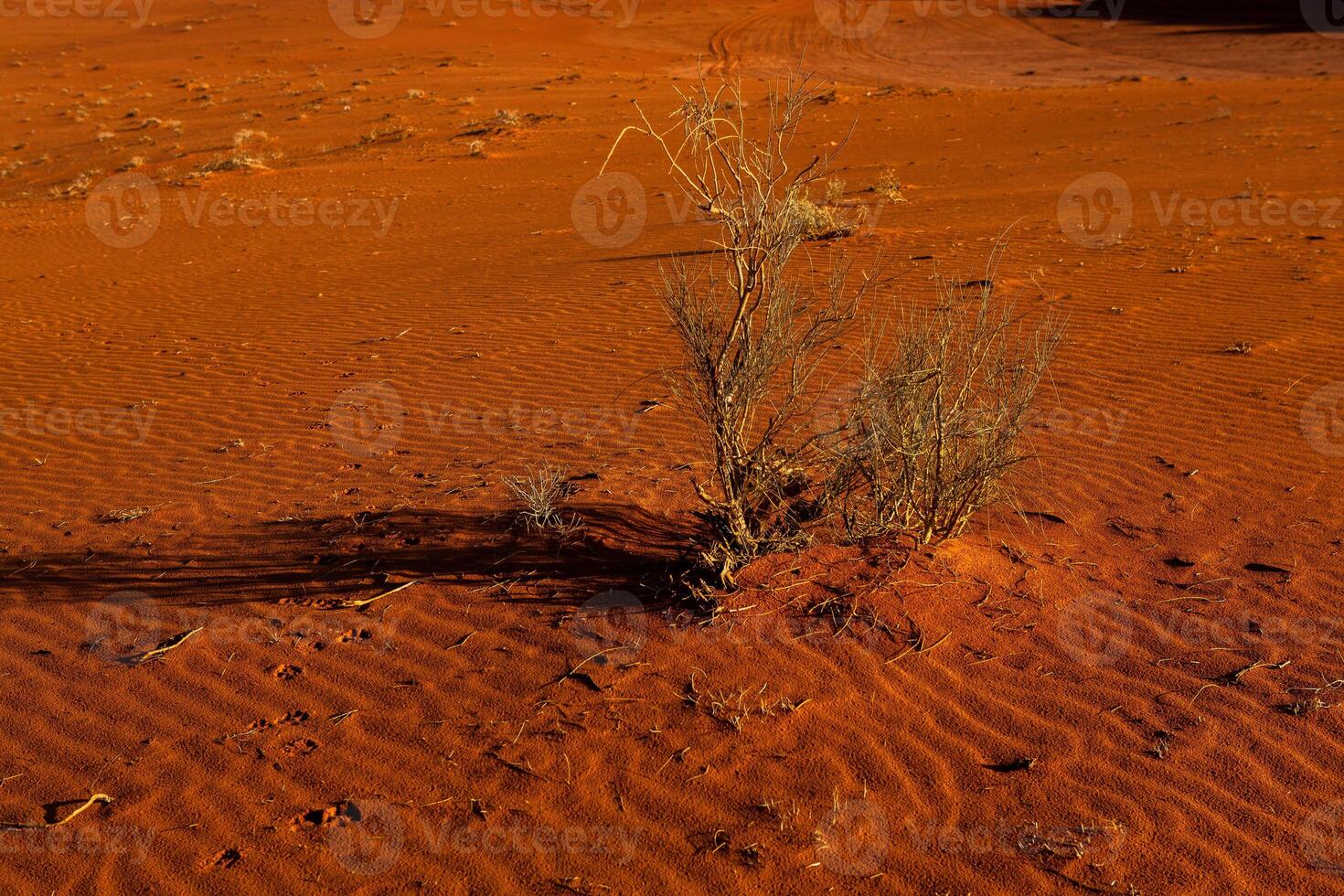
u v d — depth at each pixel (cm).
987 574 492
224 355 971
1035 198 1534
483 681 434
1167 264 1056
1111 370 766
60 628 491
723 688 421
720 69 4216
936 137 2555
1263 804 356
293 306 1173
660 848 347
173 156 3030
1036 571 498
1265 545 515
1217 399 702
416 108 3497
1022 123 2709
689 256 1225
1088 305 925
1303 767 370
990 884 329
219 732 413
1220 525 538
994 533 537
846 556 499
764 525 521
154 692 439
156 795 381
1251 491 571
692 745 392
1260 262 1043
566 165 2464
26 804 380
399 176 2455
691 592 477
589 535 543
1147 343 818
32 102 4134
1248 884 325
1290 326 836
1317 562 495
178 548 562
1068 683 420
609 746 394
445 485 623
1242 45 4678
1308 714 396
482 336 958
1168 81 3669
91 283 1426
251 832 362
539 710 414
